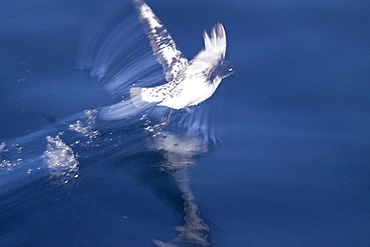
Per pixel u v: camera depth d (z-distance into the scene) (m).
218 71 20.52
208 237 15.64
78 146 19.64
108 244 15.32
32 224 16.08
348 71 22.61
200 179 17.92
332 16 25.50
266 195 17.36
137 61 23.06
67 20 25.69
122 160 18.80
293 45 23.94
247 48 23.83
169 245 15.25
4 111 21.30
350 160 18.86
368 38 24.16
